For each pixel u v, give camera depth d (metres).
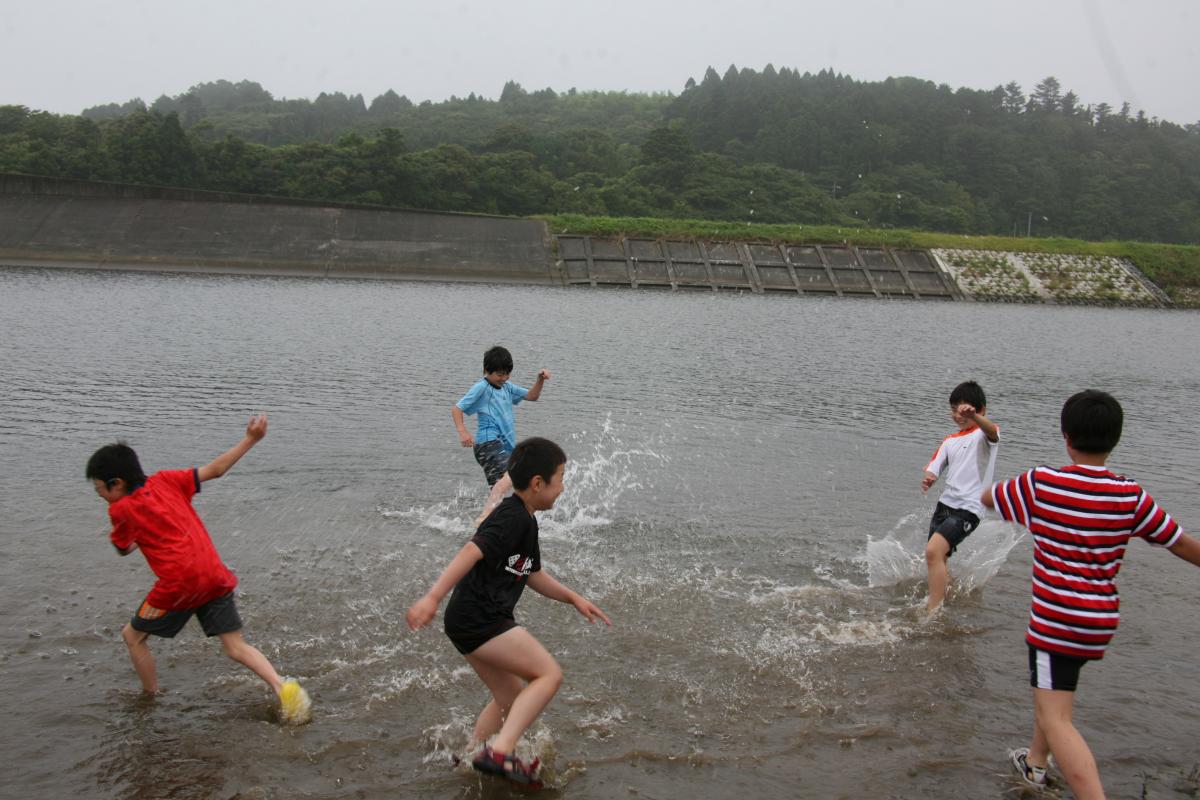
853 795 4.13
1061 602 3.97
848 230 66.19
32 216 50.22
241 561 6.94
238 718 4.64
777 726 4.75
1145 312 55.59
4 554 6.83
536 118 163.88
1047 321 42.38
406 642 5.62
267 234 53.75
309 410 12.95
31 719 4.54
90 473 4.60
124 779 4.05
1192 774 4.42
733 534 8.18
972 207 117.44
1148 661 5.74
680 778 4.22
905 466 11.16
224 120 150.88
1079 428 4.07
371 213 58.22
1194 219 118.38
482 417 8.40
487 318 29.44
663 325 30.05
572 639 5.72
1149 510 3.93
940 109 136.12
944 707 5.02
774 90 155.75
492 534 4.08
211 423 11.78
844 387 17.59
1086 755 3.88
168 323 23.36
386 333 23.45
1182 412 16.73
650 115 171.12
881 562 7.38
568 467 10.41
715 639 5.82
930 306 52.12
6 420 11.41
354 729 4.57
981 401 6.50
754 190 95.50
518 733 4.00
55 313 24.47
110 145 70.19
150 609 4.66
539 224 61.06
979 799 4.15
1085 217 118.56
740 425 13.30
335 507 8.45
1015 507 4.18
